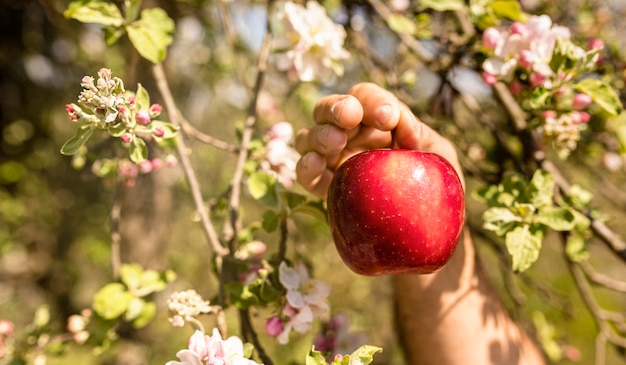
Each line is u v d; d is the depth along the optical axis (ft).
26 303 6.63
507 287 2.90
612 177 3.44
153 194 4.27
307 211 1.98
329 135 1.77
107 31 2.09
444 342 2.27
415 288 2.30
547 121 2.04
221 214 2.37
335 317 2.42
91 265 7.06
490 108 3.36
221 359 1.64
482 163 2.78
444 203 1.69
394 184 1.67
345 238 1.72
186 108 5.17
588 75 2.39
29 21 5.27
